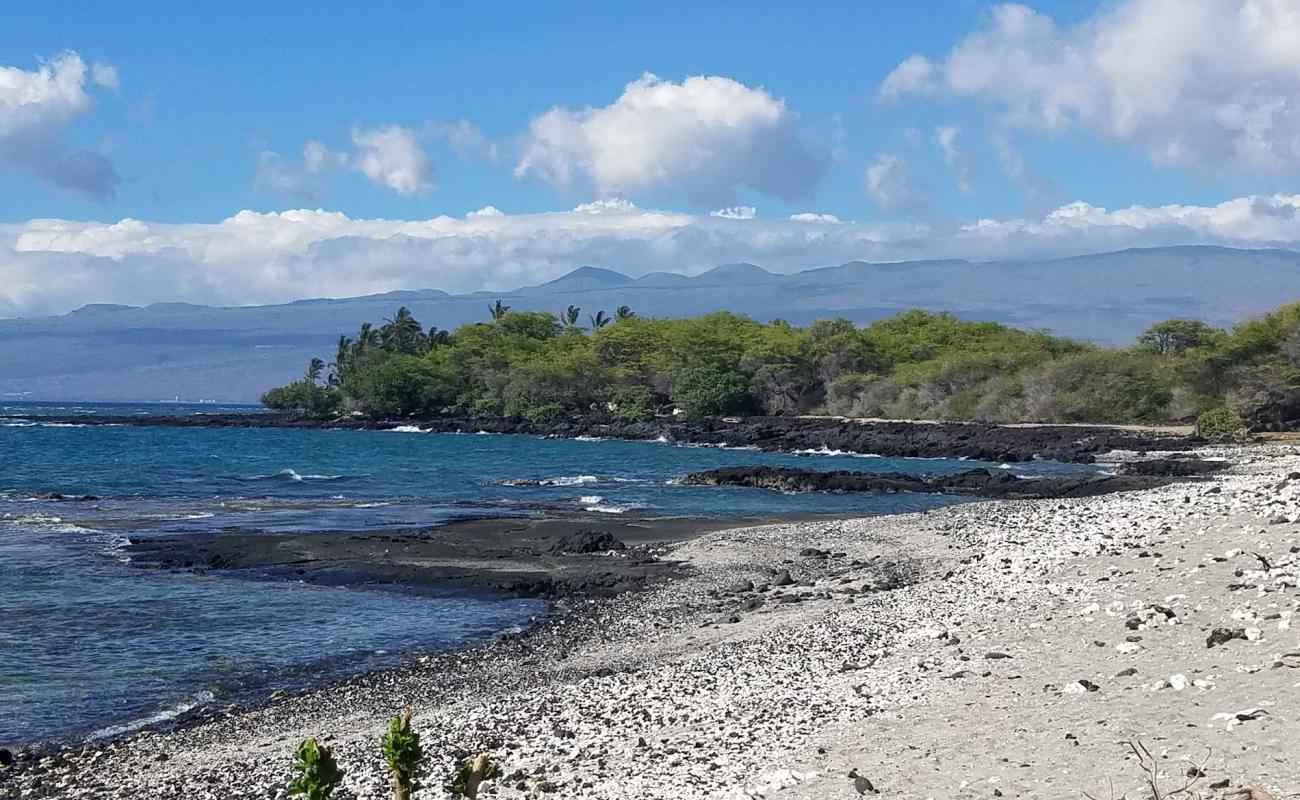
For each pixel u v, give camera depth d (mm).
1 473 68625
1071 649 14742
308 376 188250
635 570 31422
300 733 16656
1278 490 28016
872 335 155000
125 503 51656
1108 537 25906
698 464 80375
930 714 12516
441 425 138000
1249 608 15000
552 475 70375
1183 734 10203
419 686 19656
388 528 41719
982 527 35812
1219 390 106750
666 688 16562
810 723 12953
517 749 13617
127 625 24797
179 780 14273
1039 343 135500
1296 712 10266
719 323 165875
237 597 28203
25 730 17359
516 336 172875
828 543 35406
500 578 30516
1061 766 9820
